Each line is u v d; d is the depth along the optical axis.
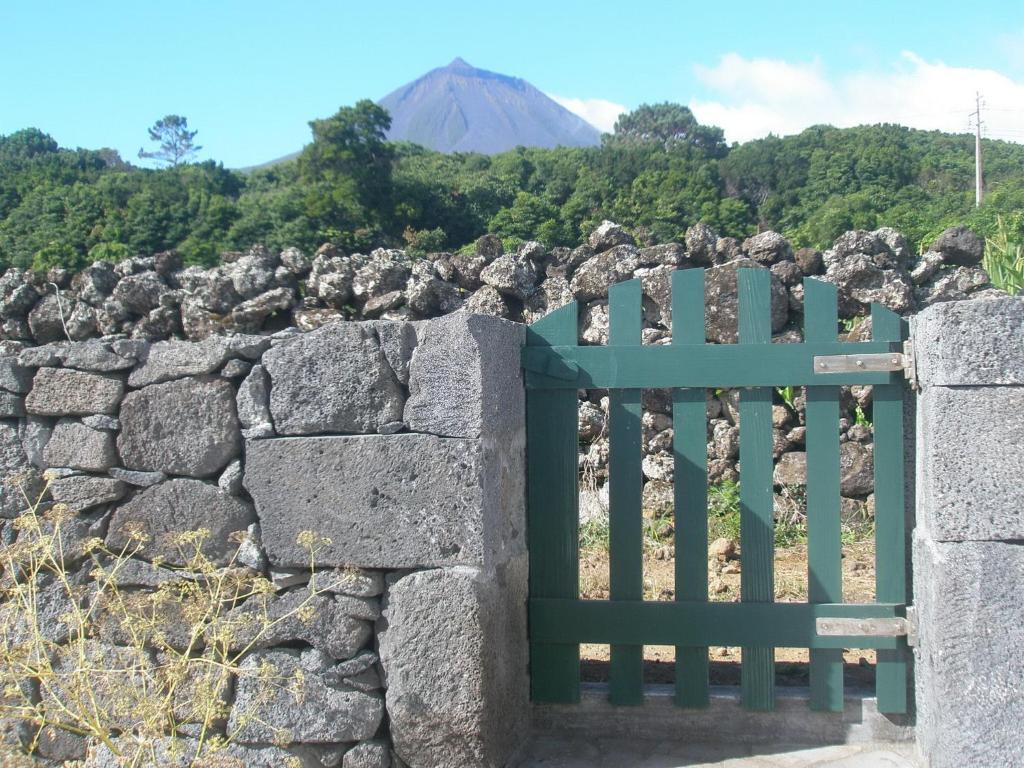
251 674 3.15
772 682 3.53
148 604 3.33
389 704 3.28
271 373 3.33
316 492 3.29
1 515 3.46
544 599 3.64
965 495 3.05
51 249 20.39
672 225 25.36
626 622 3.59
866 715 3.50
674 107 51.75
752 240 6.31
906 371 3.39
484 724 3.21
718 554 5.53
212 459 3.37
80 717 3.02
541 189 30.83
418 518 3.22
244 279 6.85
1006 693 3.03
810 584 3.53
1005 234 8.76
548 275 6.61
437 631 3.21
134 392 3.41
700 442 3.56
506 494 3.43
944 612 3.08
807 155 28.80
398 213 26.77
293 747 3.32
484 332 3.23
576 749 3.57
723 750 3.51
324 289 6.74
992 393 3.02
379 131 28.12
